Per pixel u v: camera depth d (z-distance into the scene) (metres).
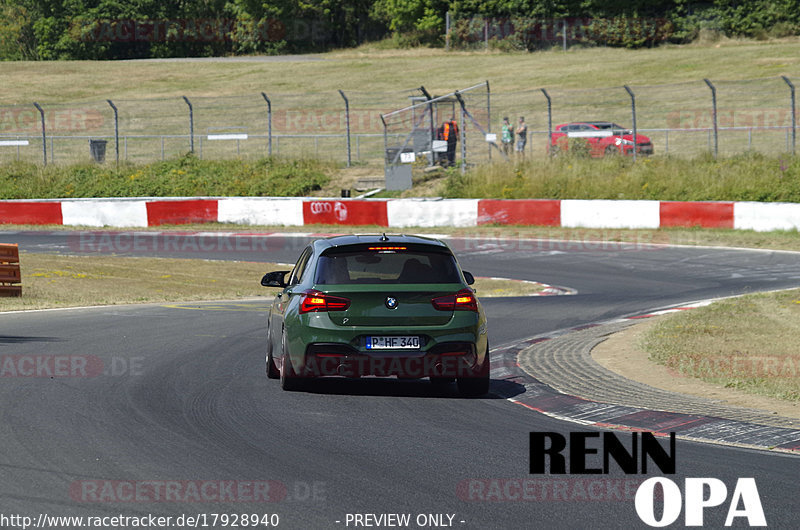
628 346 37.72
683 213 88.50
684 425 24.38
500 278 66.88
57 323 44.84
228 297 59.03
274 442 22.12
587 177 103.44
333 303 26.88
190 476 19.20
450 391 29.59
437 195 106.75
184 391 28.36
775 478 19.36
